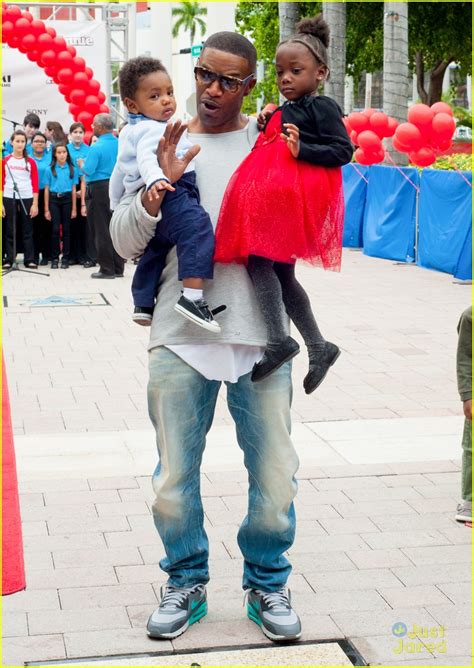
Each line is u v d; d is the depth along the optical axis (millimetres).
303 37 3670
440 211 14203
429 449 6523
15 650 3852
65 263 15203
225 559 4738
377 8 31688
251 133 3869
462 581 4516
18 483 5758
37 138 14898
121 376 8508
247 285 3805
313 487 5762
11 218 14789
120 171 3828
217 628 4070
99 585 4441
